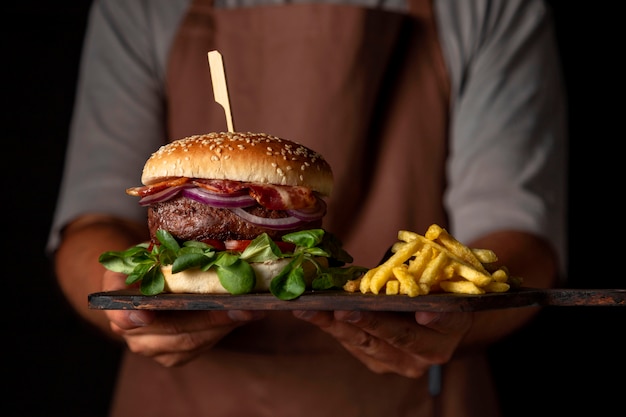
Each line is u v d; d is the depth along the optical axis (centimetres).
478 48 83
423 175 81
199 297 54
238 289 55
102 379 117
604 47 117
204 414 76
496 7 83
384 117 82
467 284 54
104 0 87
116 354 117
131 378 79
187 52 83
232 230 58
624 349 114
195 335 61
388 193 80
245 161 57
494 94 81
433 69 83
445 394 77
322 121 80
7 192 117
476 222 78
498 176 79
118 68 84
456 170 82
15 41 118
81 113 85
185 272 56
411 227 80
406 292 53
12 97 118
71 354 117
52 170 118
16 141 118
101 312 70
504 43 83
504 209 77
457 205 81
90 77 86
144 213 82
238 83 81
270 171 58
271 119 80
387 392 76
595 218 116
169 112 84
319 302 53
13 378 117
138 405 78
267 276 56
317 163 60
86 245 73
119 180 81
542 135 81
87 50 88
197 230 58
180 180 58
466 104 82
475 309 52
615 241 116
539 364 115
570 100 117
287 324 75
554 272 75
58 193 118
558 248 77
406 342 57
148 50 84
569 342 115
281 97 81
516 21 84
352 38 80
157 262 56
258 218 58
